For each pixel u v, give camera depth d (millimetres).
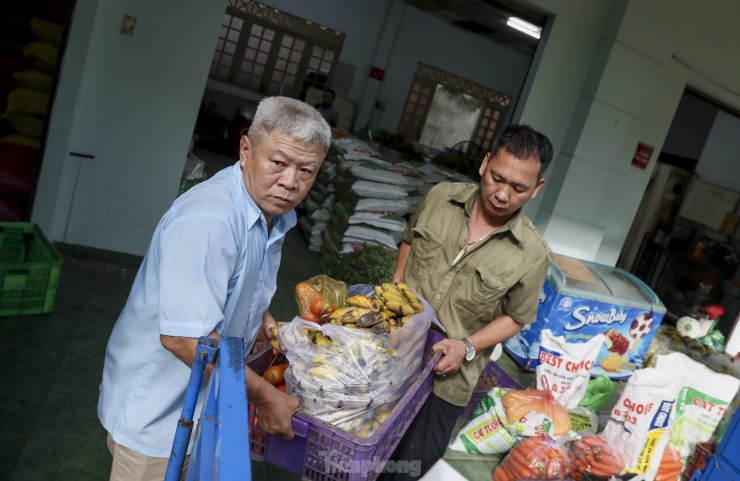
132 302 1440
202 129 9836
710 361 4891
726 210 7766
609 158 5207
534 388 3436
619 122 5121
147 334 1396
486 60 12438
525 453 2713
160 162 3947
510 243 2125
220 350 1019
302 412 1382
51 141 3650
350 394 1464
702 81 5496
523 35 10648
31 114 3584
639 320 4426
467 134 13000
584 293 4160
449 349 1992
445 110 12648
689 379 3068
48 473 2162
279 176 1334
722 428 2990
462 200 2205
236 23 10711
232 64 10922
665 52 5102
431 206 2279
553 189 5211
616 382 4578
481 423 3020
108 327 3289
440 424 2215
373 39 11609
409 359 1698
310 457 1386
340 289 1830
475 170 8914
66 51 3512
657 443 2824
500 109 12969
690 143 8812
